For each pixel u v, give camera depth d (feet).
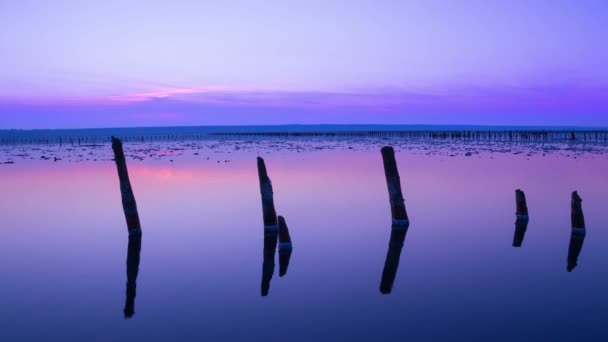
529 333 31.24
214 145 311.06
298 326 33.04
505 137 371.76
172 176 119.75
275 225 57.77
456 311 34.96
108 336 32.17
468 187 92.12
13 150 255.91
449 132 470.80
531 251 49.52
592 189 87.56
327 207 74.49
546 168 124.36
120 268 46.44
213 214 70.64
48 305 37.52
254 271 44.93
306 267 45.80
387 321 33.32
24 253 51.75
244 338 31.42
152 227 62.75
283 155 194.08
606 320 32.86
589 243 51.75
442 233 57.31
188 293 39.65
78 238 57.98
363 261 47.21
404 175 111.65
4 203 82.84
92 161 172.55
